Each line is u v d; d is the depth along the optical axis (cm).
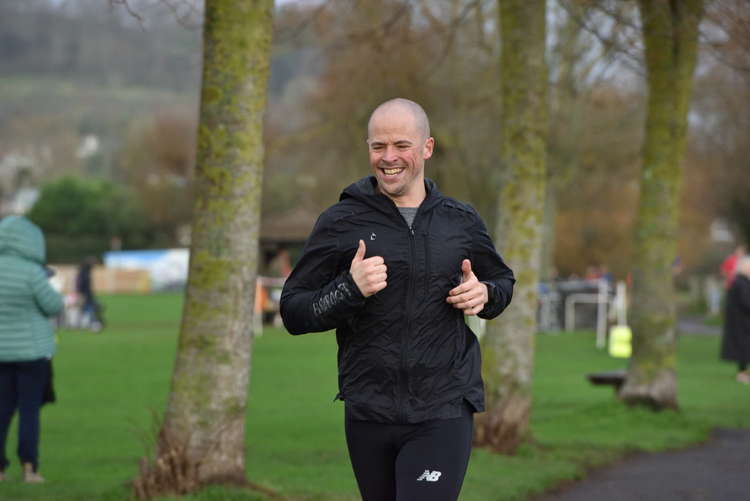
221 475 1462
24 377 1647
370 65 3152
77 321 6406
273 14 1456
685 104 2519
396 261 905
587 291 6694
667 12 2152
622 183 8869
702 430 2347
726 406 2778
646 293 2556
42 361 1650
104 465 1830
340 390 938
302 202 8919
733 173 8088
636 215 2591
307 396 2920
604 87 4291
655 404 2527
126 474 1730
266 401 2805
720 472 1862
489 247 953
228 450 1467
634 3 2283
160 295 13150
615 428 2356
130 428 2288
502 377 1989
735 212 8600
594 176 7125
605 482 1766
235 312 1450
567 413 2542
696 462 1969
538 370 3831
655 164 2539
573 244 11488
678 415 2462
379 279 870
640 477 1811
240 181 1433
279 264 6712
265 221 6875
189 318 1458
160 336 5469
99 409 2611
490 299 945
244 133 1430
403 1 2711
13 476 1717
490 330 2020
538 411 2614
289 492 1512
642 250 2562
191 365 1455
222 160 1430
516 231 1995
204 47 1439
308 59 4528
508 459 1888
